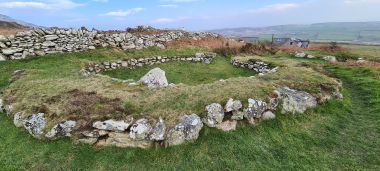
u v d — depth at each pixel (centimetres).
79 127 994
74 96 1169
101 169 883
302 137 1082
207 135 1006
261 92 1210
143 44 2717
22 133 1057
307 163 925
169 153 930
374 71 2200
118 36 2591
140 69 2283
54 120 1029
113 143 965
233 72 2428
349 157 964
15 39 2016
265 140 1033
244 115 1099
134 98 1142
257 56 3152
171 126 979
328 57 3114
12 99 1243
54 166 898
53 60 2056
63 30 2267
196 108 1075
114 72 2120
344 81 2052
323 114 1276
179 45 3034
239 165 898
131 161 910
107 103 1098
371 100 1516
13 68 1833
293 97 1254
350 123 1238
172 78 2097
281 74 1609
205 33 3781
